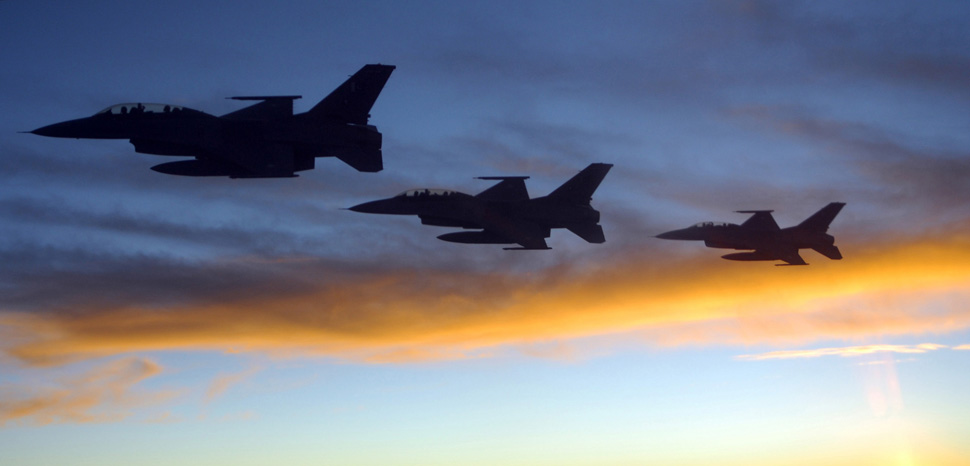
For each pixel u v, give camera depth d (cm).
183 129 3822
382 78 4219
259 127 4022
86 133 3756
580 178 5106
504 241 5100
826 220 6431
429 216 4719
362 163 4203
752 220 6425
